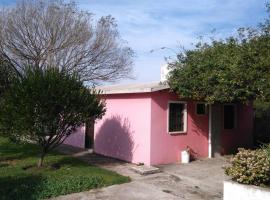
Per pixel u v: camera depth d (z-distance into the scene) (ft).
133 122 43.70
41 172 34.86
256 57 33.83
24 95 33.01
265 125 61.36
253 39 35.29
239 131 53.57
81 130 54.90
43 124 34.19
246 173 25.49
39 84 33.12
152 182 33.68
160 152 42.09
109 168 39.58
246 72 34.09
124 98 45.37
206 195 30.01
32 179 31.68
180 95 41.96
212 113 49.01
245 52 34.30
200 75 38.34
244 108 54.70
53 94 33.14
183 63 41.65
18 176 32.78
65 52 87.25
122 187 31.65
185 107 45.09
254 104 58.03
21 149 49.11
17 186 29.30
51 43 85.20
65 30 86.48
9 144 53.16
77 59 88.89
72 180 31.58
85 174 34.63
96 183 31.58
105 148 48.44
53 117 34.14
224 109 51.42
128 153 44.09
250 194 24.59
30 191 28.45
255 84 34.12
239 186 25.22
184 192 30.71
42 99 32.83
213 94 37.88
